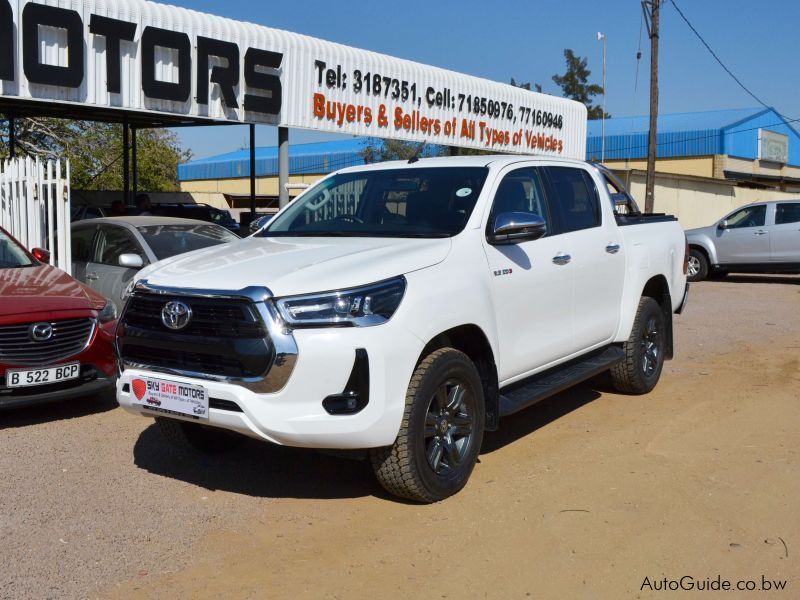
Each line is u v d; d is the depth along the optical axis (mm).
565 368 6031
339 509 4527
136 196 20312
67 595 3551
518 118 19422
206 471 5148
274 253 4746
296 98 13758
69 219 9023
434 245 4730
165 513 4461
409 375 4266
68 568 3795
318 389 4055
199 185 48062
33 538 4113
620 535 4172
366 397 4105
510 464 5254
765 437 5875
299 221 5703
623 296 6621
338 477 5043
